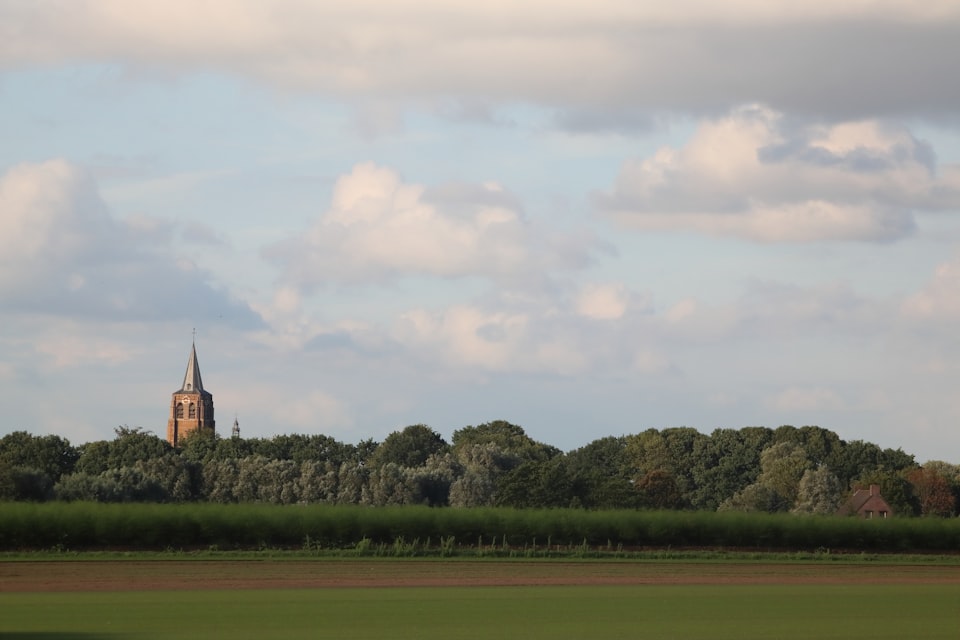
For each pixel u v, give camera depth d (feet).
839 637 339.77
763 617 385.70
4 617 362.53
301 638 324.39
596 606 412.36
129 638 319.88
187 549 634.02
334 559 610.24
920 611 406.82
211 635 327.47
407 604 411.54
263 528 654.94
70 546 617.62
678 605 418.92
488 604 414.41
